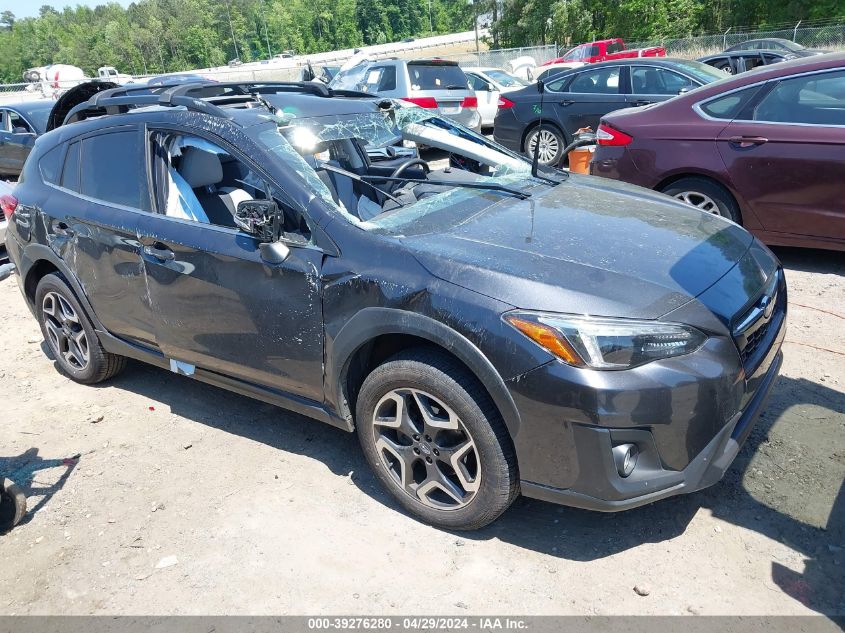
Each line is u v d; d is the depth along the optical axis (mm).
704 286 2545
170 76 21406
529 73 20594
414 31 120250
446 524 2721
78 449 3521
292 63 57594
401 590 2477
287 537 2773
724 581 2422
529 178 3754
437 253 2574
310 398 3037
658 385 2244
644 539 2646
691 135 5305
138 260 3383
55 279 3955
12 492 2902
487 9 51969
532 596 2412
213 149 3219
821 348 4012
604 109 8945
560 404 2270
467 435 2527
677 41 28703
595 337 2252
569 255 2605
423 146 4090
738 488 2871
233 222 3266
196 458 3371
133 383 4234
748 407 2602
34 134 10852
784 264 5445
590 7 40875
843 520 2648
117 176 3568
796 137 4824
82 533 2877
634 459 2334
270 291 2900
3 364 4668
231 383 3336
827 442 3117
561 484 2391
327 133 3420
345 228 2764
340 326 2719
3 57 116875
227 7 116938
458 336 2404
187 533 2834
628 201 3383
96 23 128250
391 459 2861
